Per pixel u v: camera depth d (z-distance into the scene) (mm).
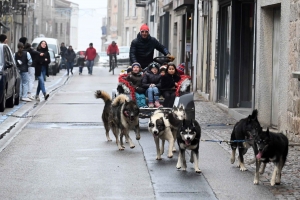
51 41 52375
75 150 13234
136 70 16219
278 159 9938
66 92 28453
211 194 9523
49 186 10008
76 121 17953
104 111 14375
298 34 13750
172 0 35312
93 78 40688
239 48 19875
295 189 9773
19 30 64562
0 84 19484
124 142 14344
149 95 15828
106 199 9227
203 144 13859
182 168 11195
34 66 24031
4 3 47812
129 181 10375
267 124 16875
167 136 12164
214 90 22688
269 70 16859
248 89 19922
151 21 49312
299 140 13688
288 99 14469
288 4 14492
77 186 10008
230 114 19375
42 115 19328
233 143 11516
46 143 14094
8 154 12711
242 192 9625
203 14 25594
